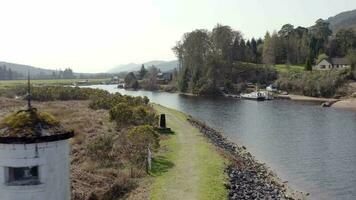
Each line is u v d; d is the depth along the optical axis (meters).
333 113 70.00
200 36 125.25
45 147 8.48
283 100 98.94
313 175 29.62
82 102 73.81
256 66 134.75
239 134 46.94
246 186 23.67
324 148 39.44
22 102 72.56
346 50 158.88
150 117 41.12
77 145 28.83
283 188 25.75
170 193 20.14
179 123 45.00
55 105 65.81
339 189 26.33
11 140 8.24
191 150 30.17
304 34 174.12
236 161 29.44
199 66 124.12
